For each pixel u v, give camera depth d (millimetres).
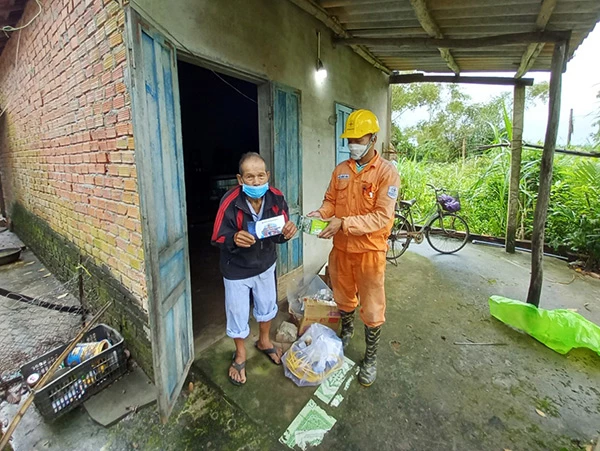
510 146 4656
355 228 1750
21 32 3244
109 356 1926
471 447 1563
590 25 2471
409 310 2949
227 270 1878
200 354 2268
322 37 3342
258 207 1844
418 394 1907
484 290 3379
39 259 4285
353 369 2115
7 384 1945
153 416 1753
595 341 2229
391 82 5352
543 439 1606
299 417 1740
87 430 1667
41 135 3279
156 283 1479
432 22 2652
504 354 2295
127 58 1301
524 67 3754
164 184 1635
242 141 7348
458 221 5523
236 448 1568
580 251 4176
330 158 3750
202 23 1958
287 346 2340
